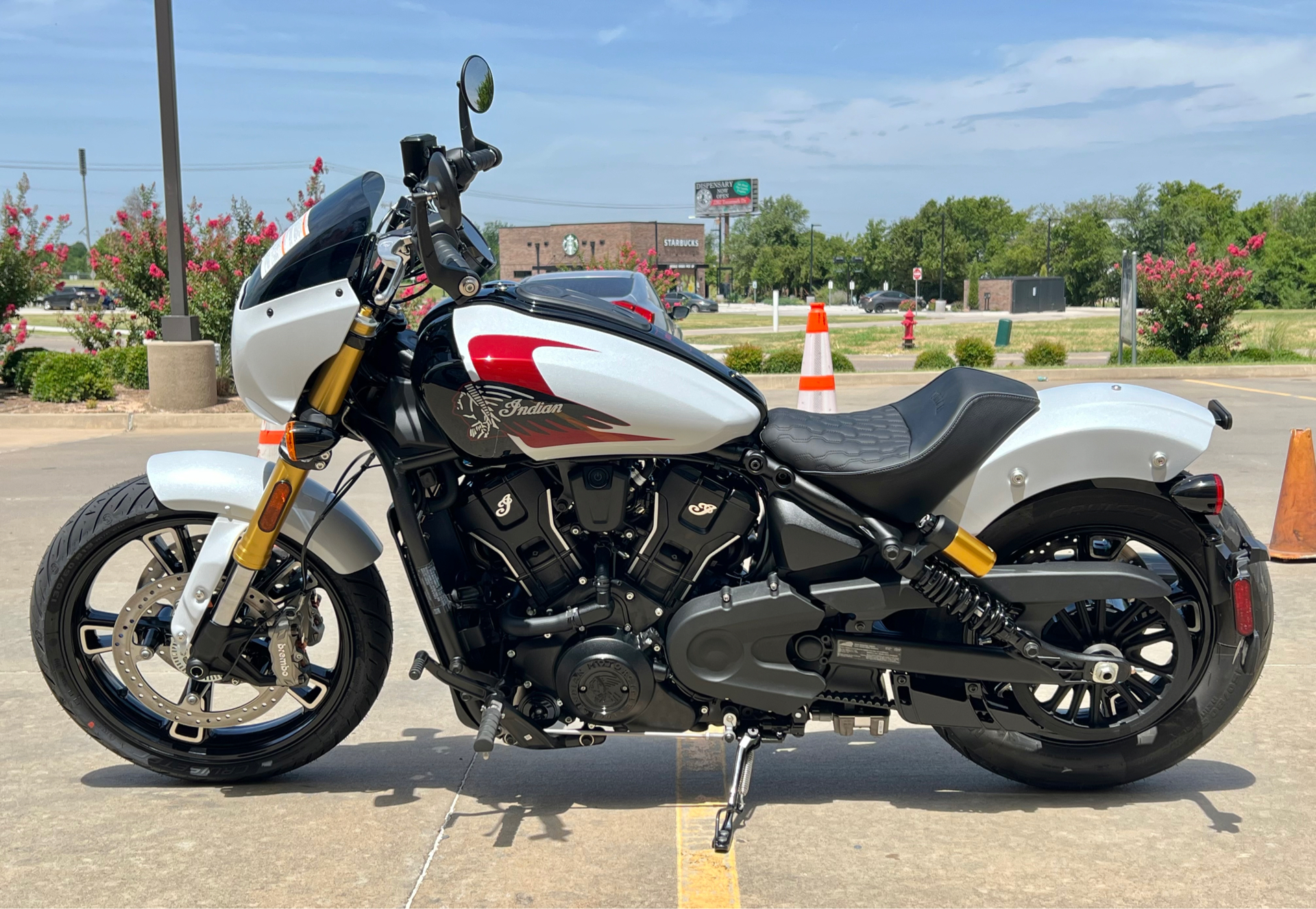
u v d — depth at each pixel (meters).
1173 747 3.27
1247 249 18.75
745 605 3.04
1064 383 16.09
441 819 3.25
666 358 2.99
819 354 6.89
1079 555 3.27
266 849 3.06
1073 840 3.07
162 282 16.16
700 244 98.25
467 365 2.94
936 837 3.10
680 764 3.68
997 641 3.09
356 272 3.04
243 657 3.38
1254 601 3.11
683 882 2.86
